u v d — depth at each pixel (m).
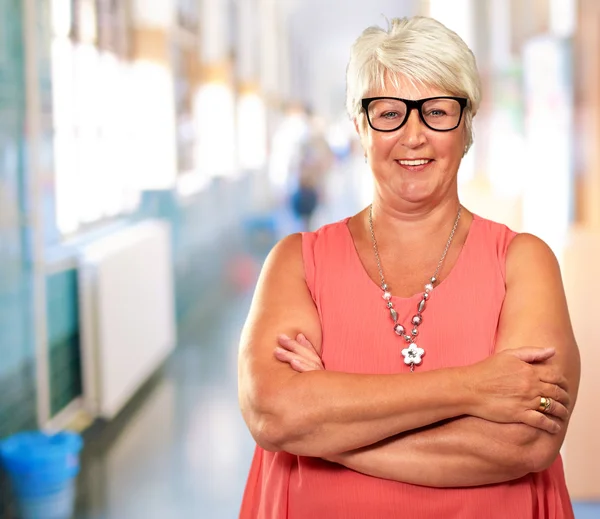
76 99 4.71
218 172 9.86
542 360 1.25
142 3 6.20
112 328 4.42
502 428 1.23
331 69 32.97
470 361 1.31
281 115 16.62
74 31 4.70
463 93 1.31
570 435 3.11
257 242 11.61
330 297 1.39
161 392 5.12
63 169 4.44
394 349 1.33
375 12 20.03
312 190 11.67
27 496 3.23
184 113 7.82
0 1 3.41
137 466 3.86
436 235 1.39
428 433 1.25
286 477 1.36
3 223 3.40
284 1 16.81
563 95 3.44
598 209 3.32
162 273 5.62
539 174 3.89
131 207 5.83
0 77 3.40
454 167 1.35
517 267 1.36
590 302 3.06
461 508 1.28
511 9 4.63
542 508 1.33
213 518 3.28
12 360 3.48
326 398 1.24
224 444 4.15
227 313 7.77
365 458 1.27
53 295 4.02
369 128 1.34
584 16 3.31
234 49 11.02
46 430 3.84
